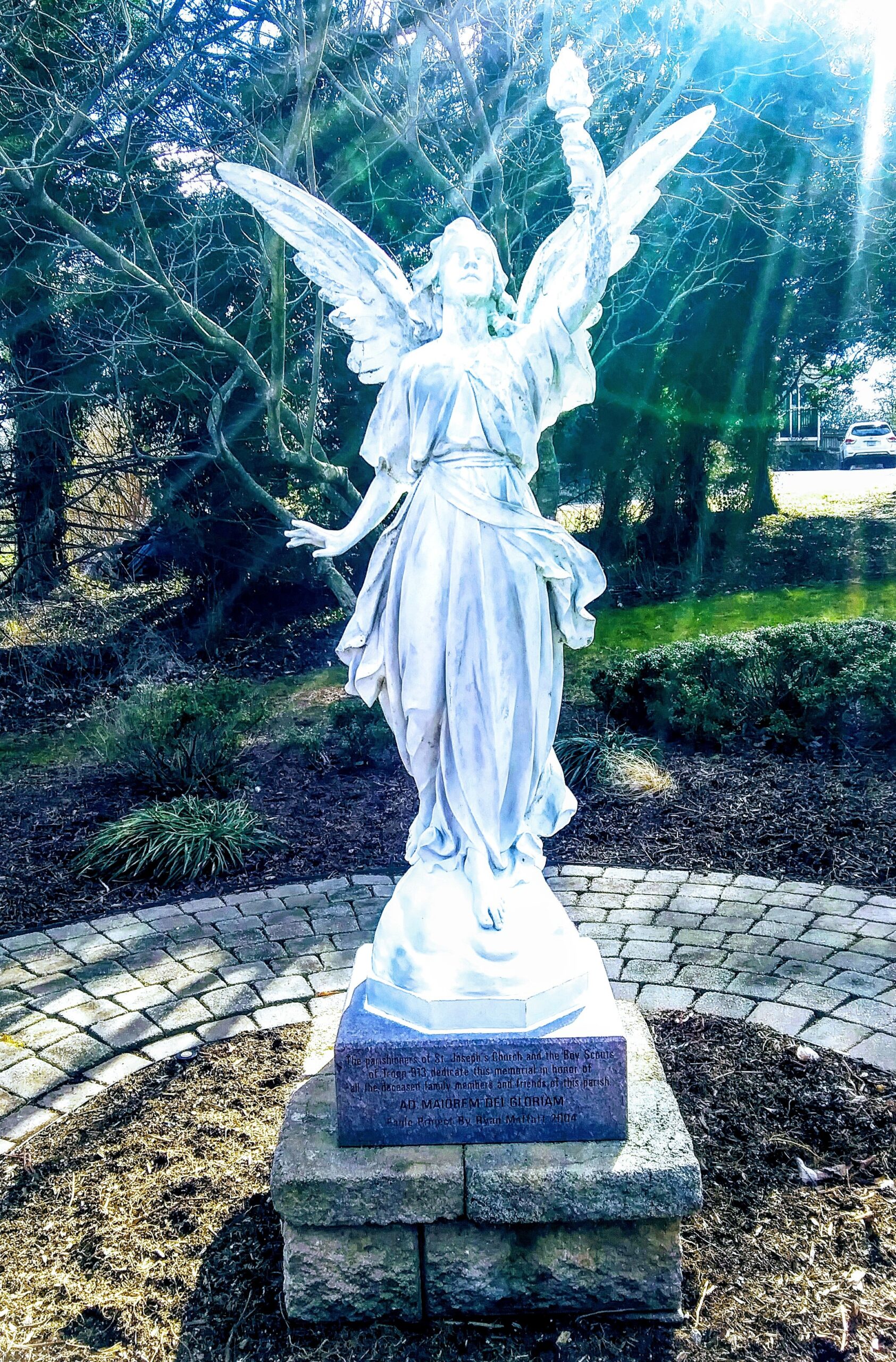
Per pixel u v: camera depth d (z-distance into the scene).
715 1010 5.57
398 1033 3.54
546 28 9.63
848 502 24.22
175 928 6.98
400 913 3.90
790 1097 4.74
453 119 12.29
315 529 3.87
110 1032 5.61
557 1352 3.41
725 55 13.70
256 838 8.45
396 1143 3.55
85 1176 4.39
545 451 11.45
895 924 6.57
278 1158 3.50
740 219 15.81
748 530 19.78
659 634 15.37
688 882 7.41
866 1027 5.34
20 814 9.68
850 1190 4.12
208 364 13.18
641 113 11.06
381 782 9.98
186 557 15.92
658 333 16.50
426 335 3.79
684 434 18.02
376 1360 3.41
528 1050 3.49
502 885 3.84
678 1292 3.50
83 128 9.59
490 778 3.71
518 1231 3.47
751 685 10.30
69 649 14.36
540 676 3.78
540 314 3.68
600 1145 3.51
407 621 3.64
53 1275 3.85
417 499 3.64
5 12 10.70
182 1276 3.80
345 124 12.98
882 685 9.73
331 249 3.83
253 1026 5.62
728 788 9.17
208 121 12.31
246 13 10.88
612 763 9.49
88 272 13.30
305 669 15.27
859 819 8.28
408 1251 3.48
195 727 10.16
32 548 14.73
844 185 16.16
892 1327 3.46
